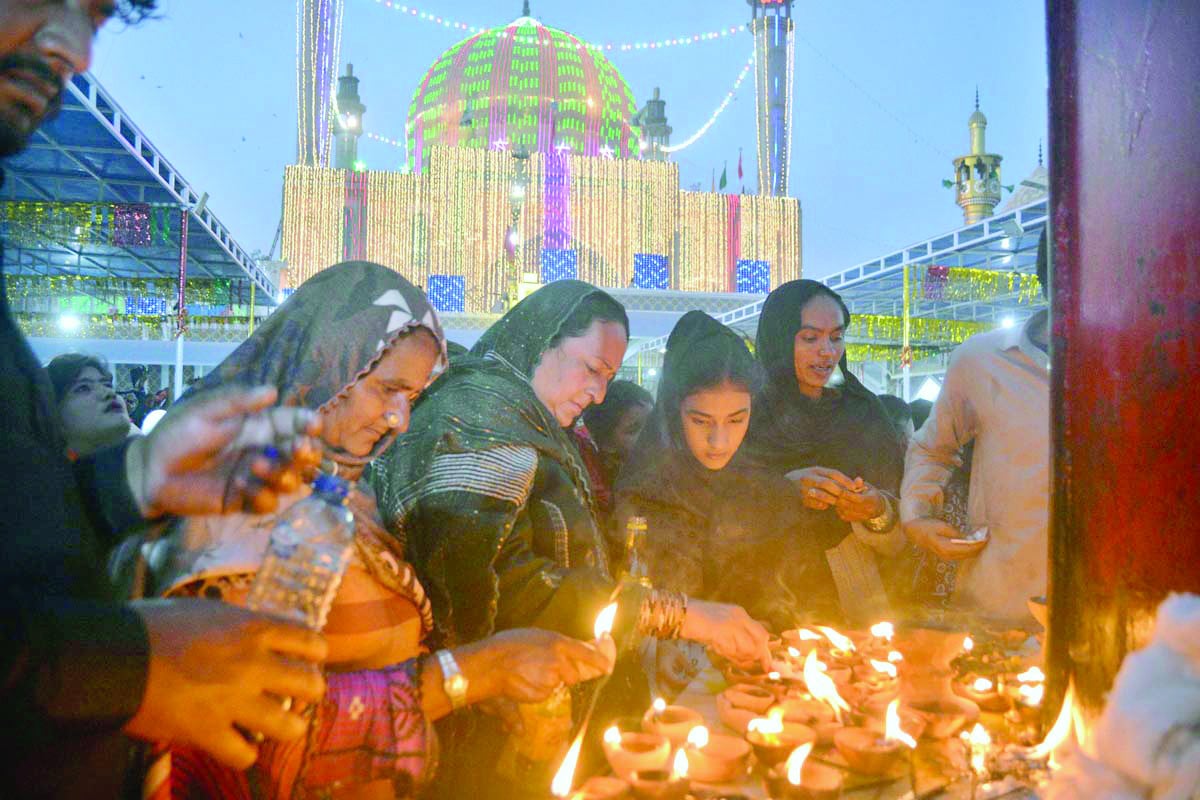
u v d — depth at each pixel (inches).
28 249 505.7
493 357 65.4
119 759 28.4
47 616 22.5
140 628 23.9
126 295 595.2
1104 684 29.6
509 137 972.6
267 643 25.8
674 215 871.7
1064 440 32.1
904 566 92.0
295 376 44.2
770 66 970.1
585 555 58.9
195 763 37.9
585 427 91.7
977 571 82.2
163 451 32.6
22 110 26.9
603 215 861.2
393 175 830.5
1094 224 30.0
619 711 63.7
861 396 96.7
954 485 106.4
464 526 51.7
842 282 467.2
